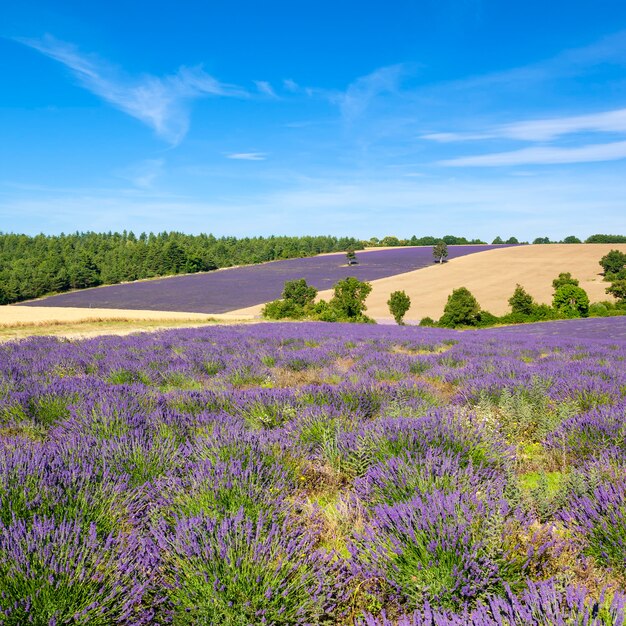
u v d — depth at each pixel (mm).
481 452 4180
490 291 85000
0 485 3037
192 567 2363
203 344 17141
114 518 3014
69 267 134250
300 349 15906
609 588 2479
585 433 4711
